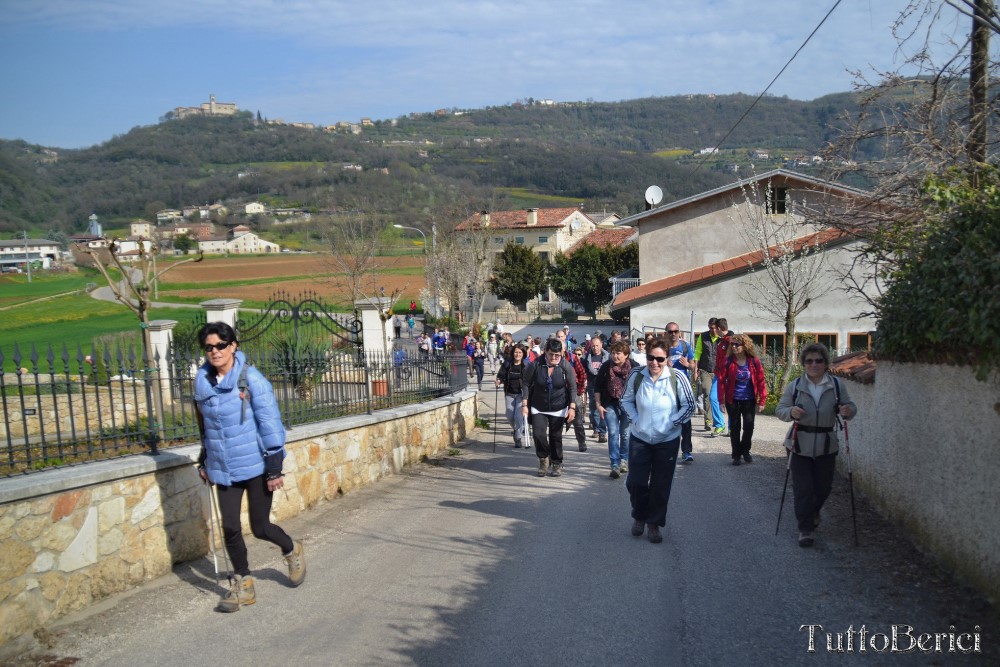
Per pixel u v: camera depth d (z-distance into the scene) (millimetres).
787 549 6516
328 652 4672
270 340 13734
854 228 9016
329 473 8977
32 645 4785
